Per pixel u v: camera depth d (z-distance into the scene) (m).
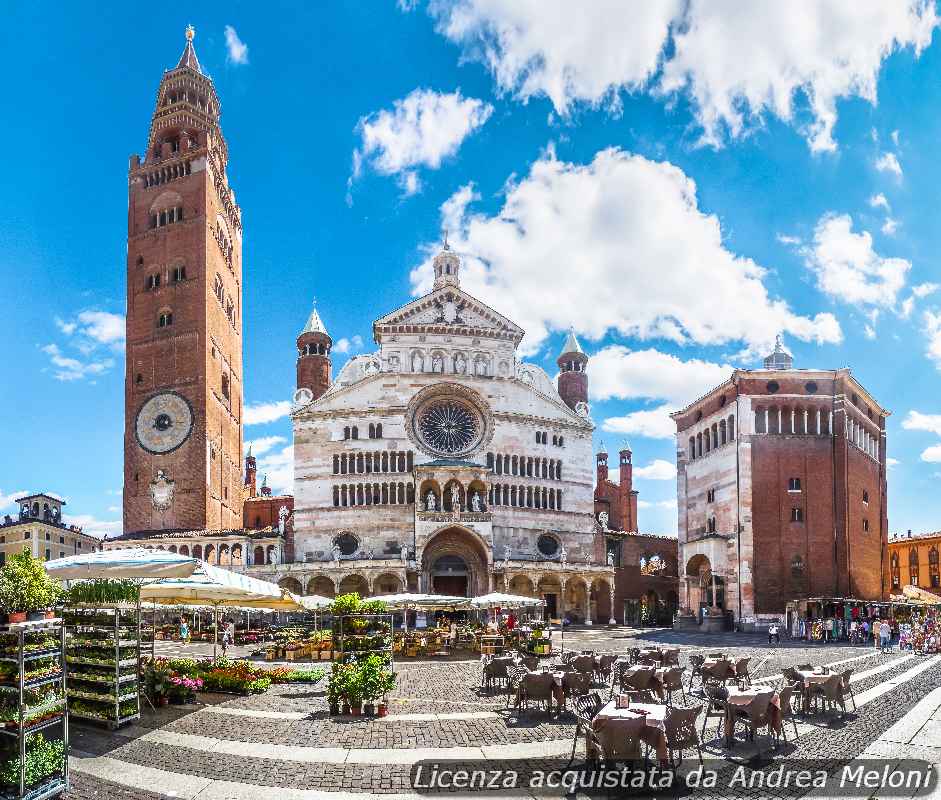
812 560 86.12
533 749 24.55
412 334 103.31
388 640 41.88
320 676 40.69
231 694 35.47
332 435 99.31
